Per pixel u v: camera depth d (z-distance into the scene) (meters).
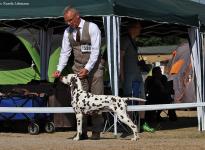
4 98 13.20
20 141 10.93
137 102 13.05
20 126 14.26
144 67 15.95
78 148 9.59
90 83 10.94
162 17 13.01
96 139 11.18
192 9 15.60
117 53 11.80
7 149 9.63
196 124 16.30
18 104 13.14
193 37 14.08
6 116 13.14
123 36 13.38
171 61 23.12
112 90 11.81
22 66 15.33
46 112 12.35
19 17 12.26
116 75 11.80
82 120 10.98
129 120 10.91
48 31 16.34
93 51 10.74
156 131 13.99
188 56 21.25
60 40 16.53
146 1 13.48
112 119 13.13
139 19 12.45
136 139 11.02
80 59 10.91
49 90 13.37
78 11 11.80
